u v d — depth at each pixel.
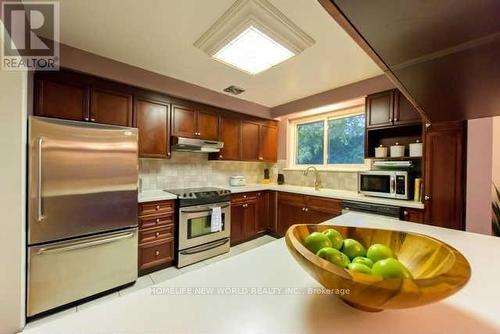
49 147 1.71
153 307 0.53
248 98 3.43
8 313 1.49
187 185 3.33
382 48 0.69
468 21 0.55
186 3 1.47
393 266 0.47
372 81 2.60
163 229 2.52
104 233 2.00
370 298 0.41
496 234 2.18
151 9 1.53
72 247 1.80
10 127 1.48
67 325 0.46
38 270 1.67
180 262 2.60
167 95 2.75
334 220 1.41
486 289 0.63
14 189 1.50
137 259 2.22
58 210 1.75
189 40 1.91
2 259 1.48
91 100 2.21
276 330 0.46
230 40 1.84
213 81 2.78
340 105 3.41
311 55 2.10
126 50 2.08
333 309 0.53
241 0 1.45
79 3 1.47
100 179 1.96
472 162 2.16
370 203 2.51
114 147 2.05
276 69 2.41
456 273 0.44
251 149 3.73
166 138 2.75
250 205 3.48
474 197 2.17
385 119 2.52
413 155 2.42
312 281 0.65
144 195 2.59
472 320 0.50
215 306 0.54
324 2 0.53
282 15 1.57
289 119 4.21
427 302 0.40
